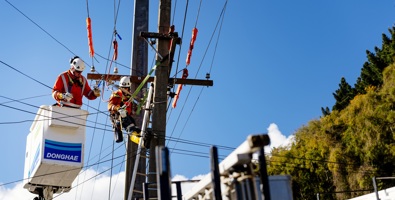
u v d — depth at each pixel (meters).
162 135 10.44
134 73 12.41
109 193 11.54
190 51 11.71
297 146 38.34
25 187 11.03
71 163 9.95
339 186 31.78
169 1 11.35
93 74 11.77
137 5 13.09
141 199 9.62
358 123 31.27
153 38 11.09
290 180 5.08
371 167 30.09
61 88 10.60
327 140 34.88
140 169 10.92
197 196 6.19
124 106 11.05
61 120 10.00
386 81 32.53
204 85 12.51
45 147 9.80
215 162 4.14
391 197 11.52
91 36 11.27
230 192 4.70
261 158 4.06
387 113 30.19
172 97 11.92
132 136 10.85
